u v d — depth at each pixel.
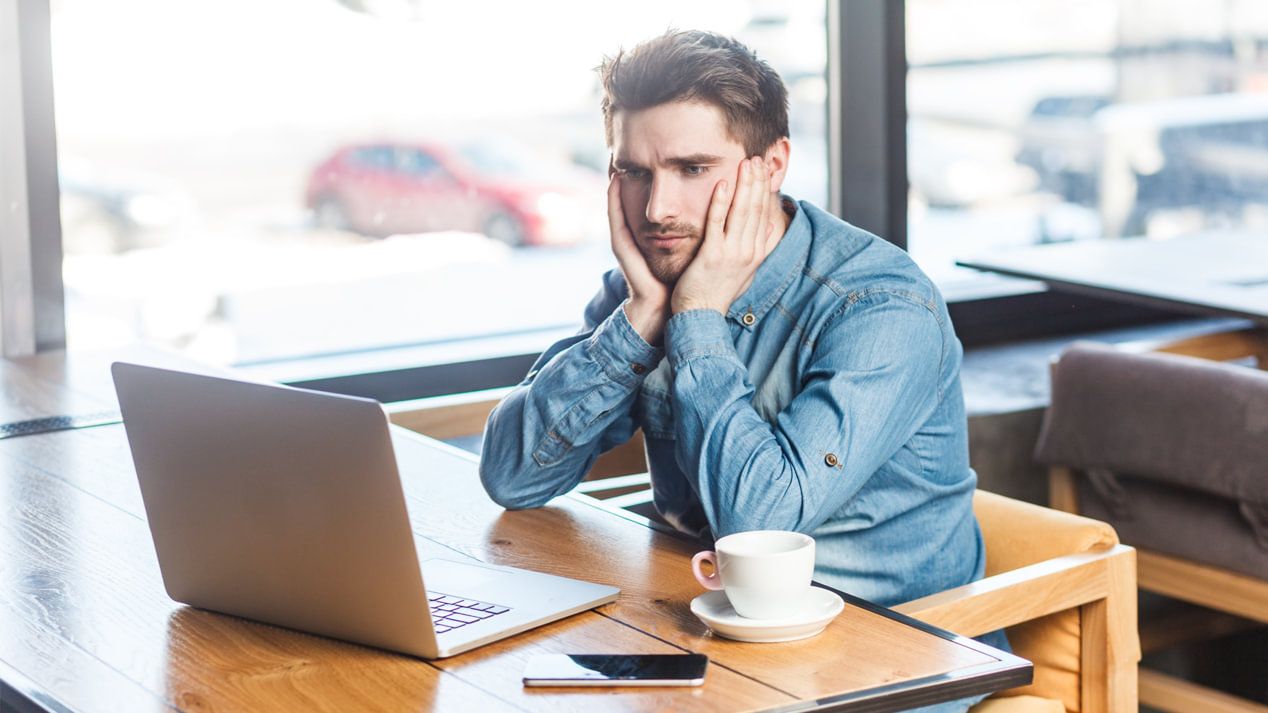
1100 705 1.70
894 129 3.10
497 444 1.67
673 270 1.62
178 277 2.63
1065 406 2.43
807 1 3.04
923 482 1.65
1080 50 3.31
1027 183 3.30
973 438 2.76
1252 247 3.00
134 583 1.42
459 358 2.78
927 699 1.14
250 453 1.22
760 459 1.49
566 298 2.95
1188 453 2.24
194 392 1.24
